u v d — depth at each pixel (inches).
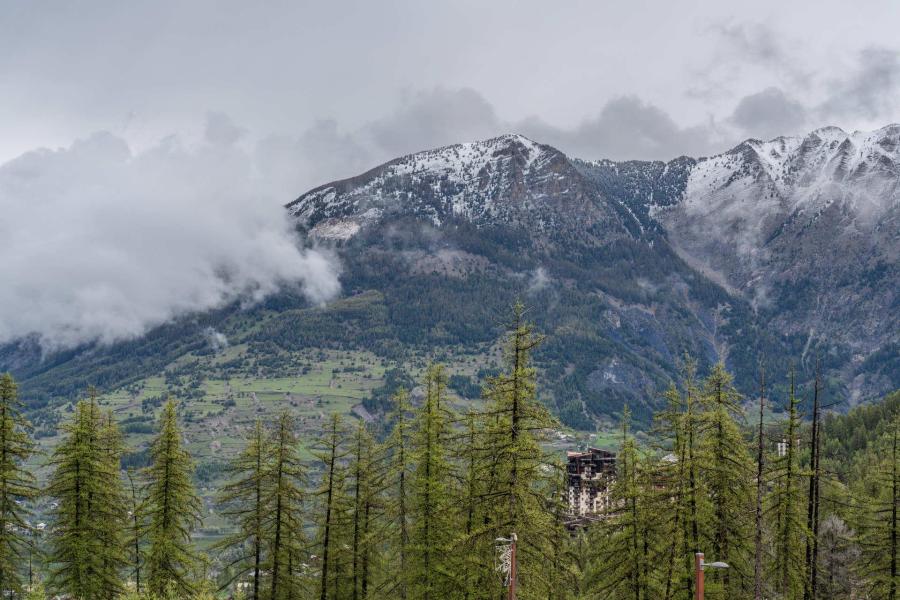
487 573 1991.9
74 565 2263.8
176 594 2377.0
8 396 2294.5
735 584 2196.1
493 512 2068.2
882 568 2220.7
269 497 2381.9
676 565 2055.9
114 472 2417.6
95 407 2454.5
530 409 1918.1
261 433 2433.6
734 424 2143.2
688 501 2058.3
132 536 2459.4
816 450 2306.8
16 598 2305.6
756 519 1980.8
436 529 2180.1
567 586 2343.8
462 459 2244.1
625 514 2207.2
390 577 2336.4
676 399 2149.4
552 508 2180.1
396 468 2377.0
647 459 2206.0
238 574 2425.0
